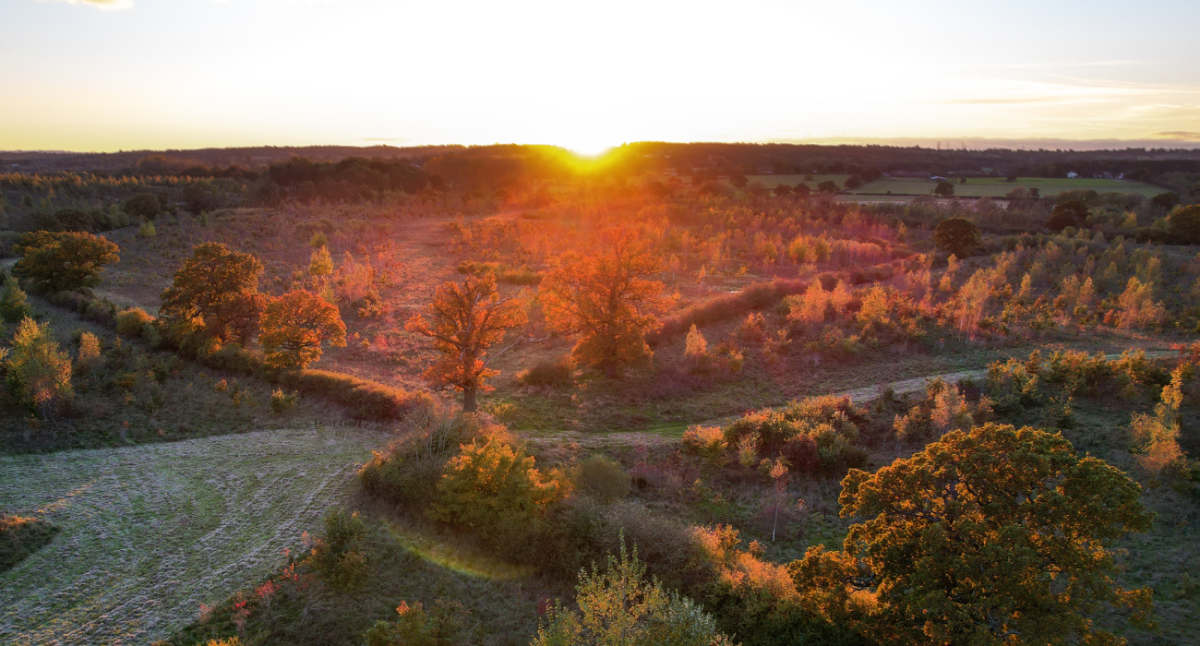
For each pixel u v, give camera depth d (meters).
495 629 25.52
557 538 30.09
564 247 126.38
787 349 67.62
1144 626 20.14
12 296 63.47
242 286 61.03
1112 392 51.62
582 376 60.91
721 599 26.80
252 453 40.09
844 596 24.02
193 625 24.48
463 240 131.75
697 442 45.16
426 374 48.50
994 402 50.53
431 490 33.28
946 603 19.88
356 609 25.69
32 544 28.95
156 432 41.84
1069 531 20.58
